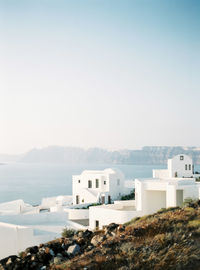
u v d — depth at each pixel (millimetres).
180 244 15773
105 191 61969
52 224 40875
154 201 40750
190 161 60312
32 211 61375
